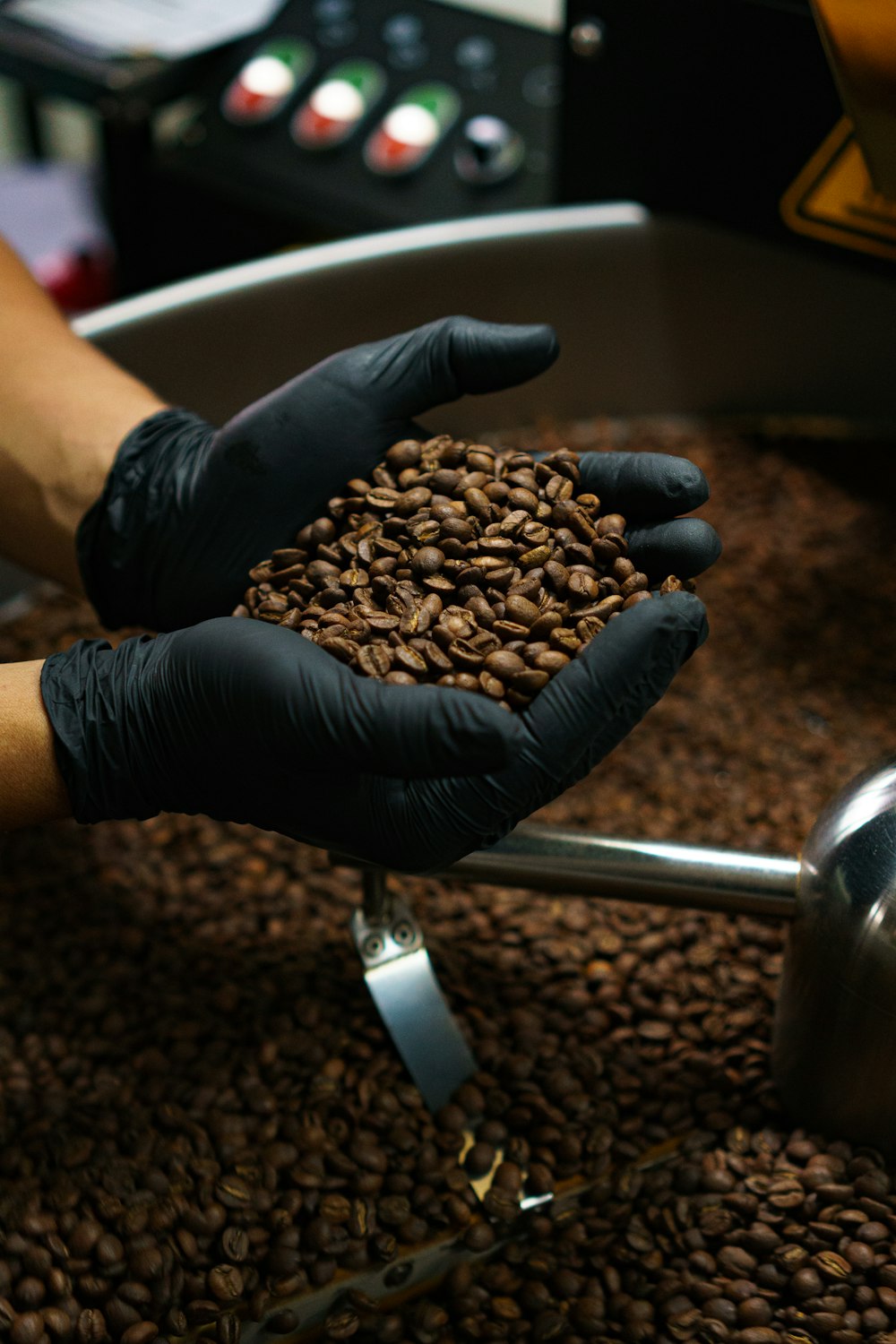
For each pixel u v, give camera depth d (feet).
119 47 3.64
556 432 3.25
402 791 1.92
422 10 3.79
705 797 2.57
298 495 2.24
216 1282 1.97
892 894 1.87
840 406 3.20
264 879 2.45
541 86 3.59
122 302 2.78
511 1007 2.24
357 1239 2.01
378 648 1.91
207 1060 2.18
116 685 2.00
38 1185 2.07
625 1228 2.04
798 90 2.79
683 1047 2.19
